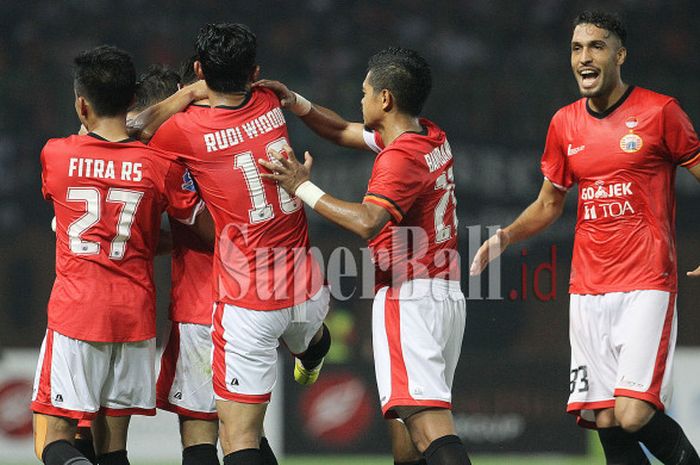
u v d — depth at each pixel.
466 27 55.22
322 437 38.34
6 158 45.84
